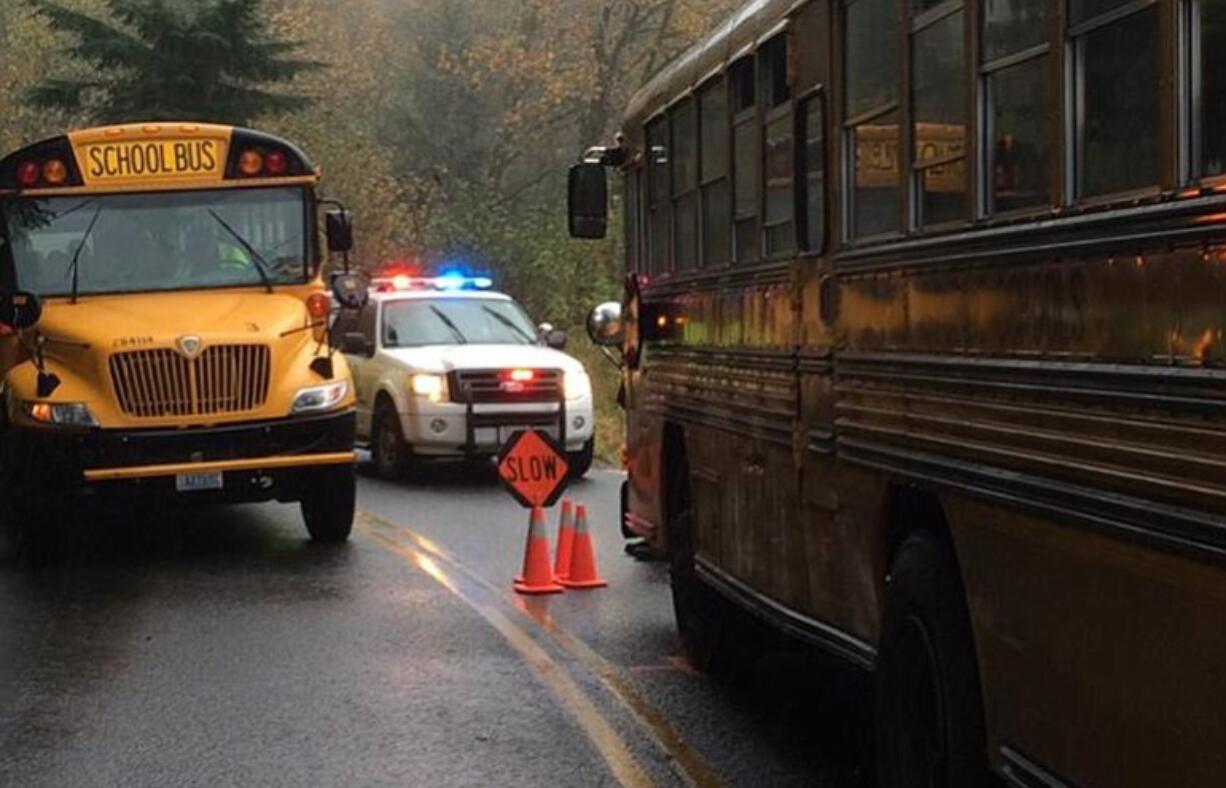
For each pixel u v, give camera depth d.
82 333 16.14
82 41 39.34
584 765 8.91
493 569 15.58
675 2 49.31
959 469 6.34
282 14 49.31
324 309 17.23
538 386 22.78
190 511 20.31
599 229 13.24
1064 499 5.39
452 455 22.61
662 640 12.22
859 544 7.61
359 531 18.16
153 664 11.55
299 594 14.25
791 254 8.63
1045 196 5.71
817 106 8.23
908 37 7.05
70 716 10.12
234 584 14.84
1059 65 5.56
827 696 10.46
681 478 11.46
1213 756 4.49
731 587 9.77
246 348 16.33
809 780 8.59
